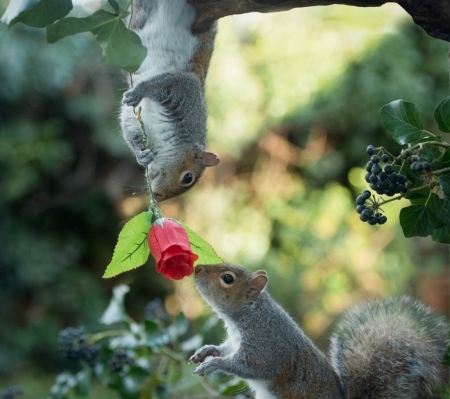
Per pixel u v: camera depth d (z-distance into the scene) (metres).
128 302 15.58
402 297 5.03
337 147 15.95
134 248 3.74
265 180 15.71
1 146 14.32
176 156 5.27
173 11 4.80
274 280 14.87
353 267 15.27
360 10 15.23
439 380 4.52
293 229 15.49
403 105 3.45
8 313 14.55
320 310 14.76
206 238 15.30
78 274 15.30
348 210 15.78
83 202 15.59
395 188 3.30
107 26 3.42
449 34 3.58
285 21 14.88
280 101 14.86
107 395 9.02
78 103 14.83
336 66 14.87
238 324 4.99
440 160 3.32
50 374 14.10
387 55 15.14
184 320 5.74
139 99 4.88
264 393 4.95
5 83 13.56
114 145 14.84
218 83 14.64
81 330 5.46
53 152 14.54
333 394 4.81
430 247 15.97
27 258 14.69
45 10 3.33
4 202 14.83
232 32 14.86
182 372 5.50
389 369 4.64
